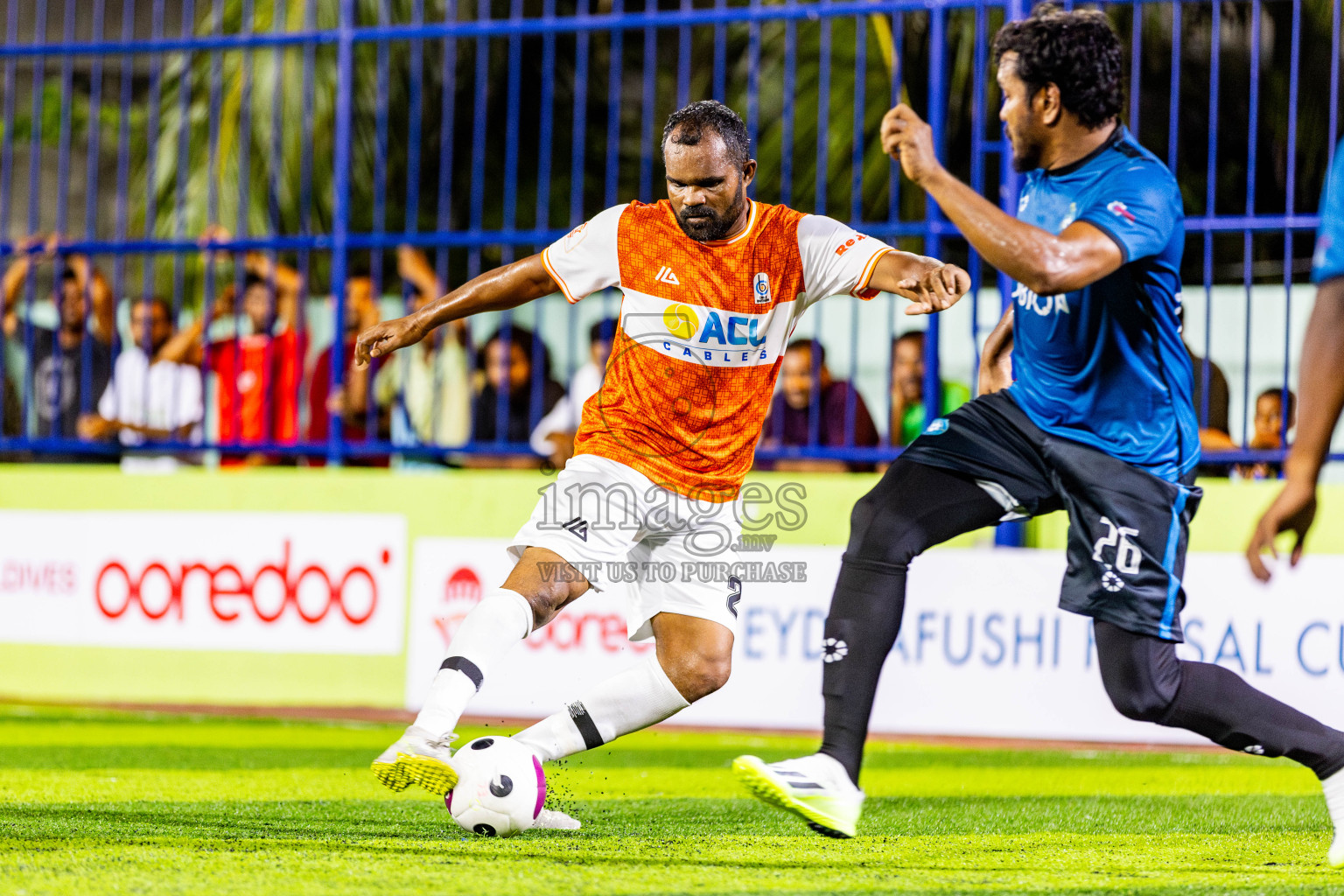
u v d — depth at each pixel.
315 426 25.55
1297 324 23.38
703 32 33.03
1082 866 11.06
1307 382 7.32
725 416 11.84
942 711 20.52
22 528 24.61
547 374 27.97
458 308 12.06
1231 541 20.23
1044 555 20.25
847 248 11.64
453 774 10.84
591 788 16.23
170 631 23.77
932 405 21.61
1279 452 20.11
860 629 11.25
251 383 25.78
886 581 11.32
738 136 11.48
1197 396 21.78
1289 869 11.00
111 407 24.73
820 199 21.94
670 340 11.70
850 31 31.56
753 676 21.23
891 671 20.78
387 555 22.98
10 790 14.90
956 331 25.23
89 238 24.84
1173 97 20.41
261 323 25.77
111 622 24.03
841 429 23.50
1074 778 17.58
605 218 11.97
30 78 39.41
